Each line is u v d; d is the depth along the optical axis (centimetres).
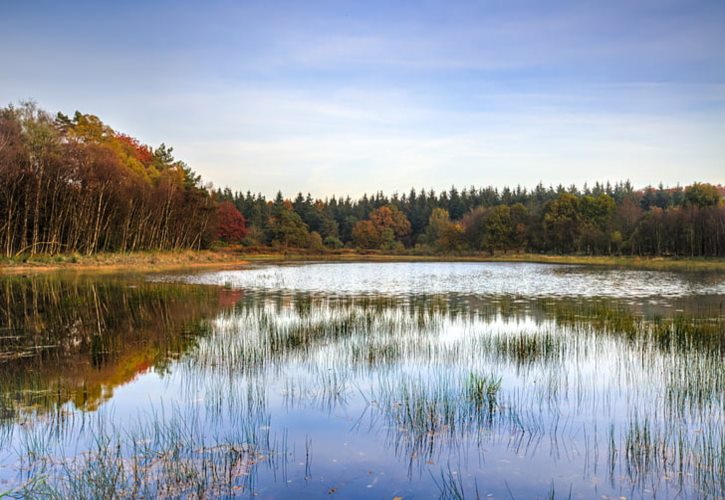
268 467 657
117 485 607
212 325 1673
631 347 1341
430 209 13500
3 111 4525
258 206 11806
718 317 1839
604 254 7562
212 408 878
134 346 1356
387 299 2428
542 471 650
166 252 6156
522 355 1257
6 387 993
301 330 1576
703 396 937
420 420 815
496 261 7375
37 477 627
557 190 15100
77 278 3519
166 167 8081
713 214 6366
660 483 616
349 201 14712
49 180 4744
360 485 614
